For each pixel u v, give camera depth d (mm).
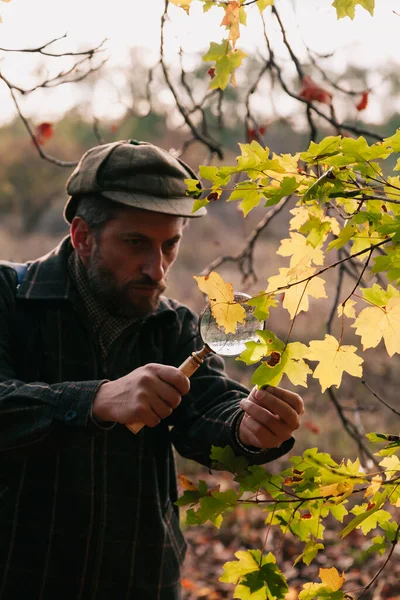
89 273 1869
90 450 1822
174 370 1468
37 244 15961
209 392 1940
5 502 1784
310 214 1321
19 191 17453
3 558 1773
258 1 1556
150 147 1872
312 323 8656
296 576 4551
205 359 2020
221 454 1400
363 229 1404
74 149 17531
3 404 1595
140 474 1887
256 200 1316
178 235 1880
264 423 1583
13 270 1939
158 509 1903
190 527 5441
